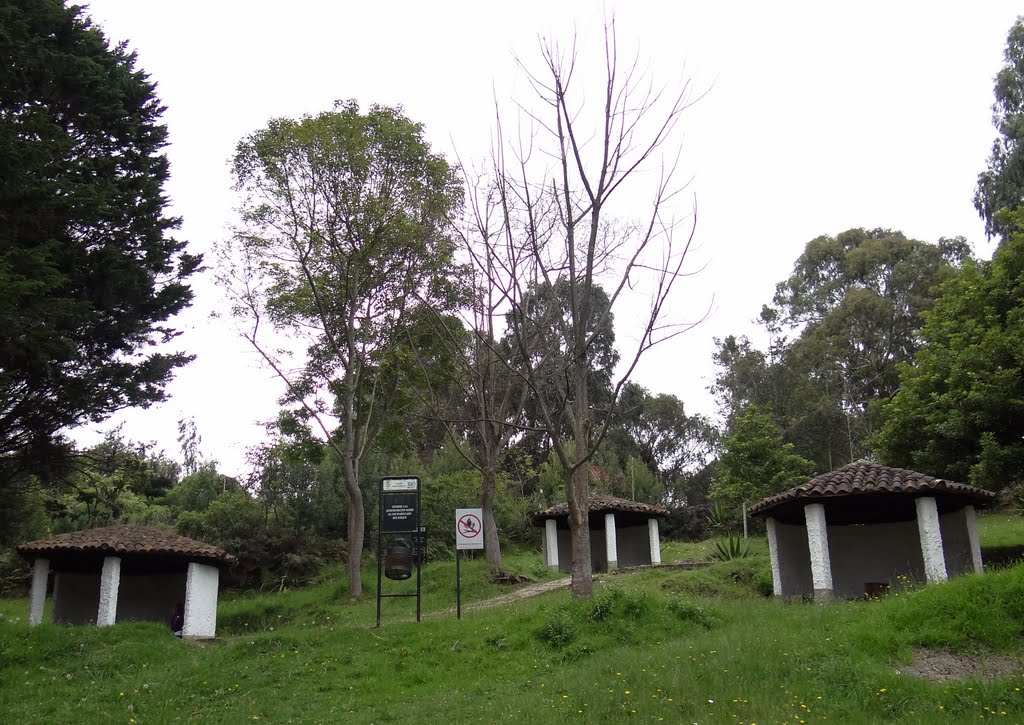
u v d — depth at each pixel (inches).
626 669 465.1
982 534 986.7
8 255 617.0
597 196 666.8
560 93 668.1
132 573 1052.5
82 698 516.1
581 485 689.0
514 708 419.5
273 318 1089.4
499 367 1127.0
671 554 1339.8
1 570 1428.4
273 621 1062.4
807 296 2080.5
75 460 944.3
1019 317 816.9
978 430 796.0
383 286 1106.1
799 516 861.8
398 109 1103.6
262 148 1038.4
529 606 680.4
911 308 1829.5
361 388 1173.7
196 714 470.6
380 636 608.1
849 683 407.2
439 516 1460.4
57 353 738.8
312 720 442.3
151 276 894.4
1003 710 358.3
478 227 781.9
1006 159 1414.9
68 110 856.3
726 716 370.6
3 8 714.2
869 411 1749.5
